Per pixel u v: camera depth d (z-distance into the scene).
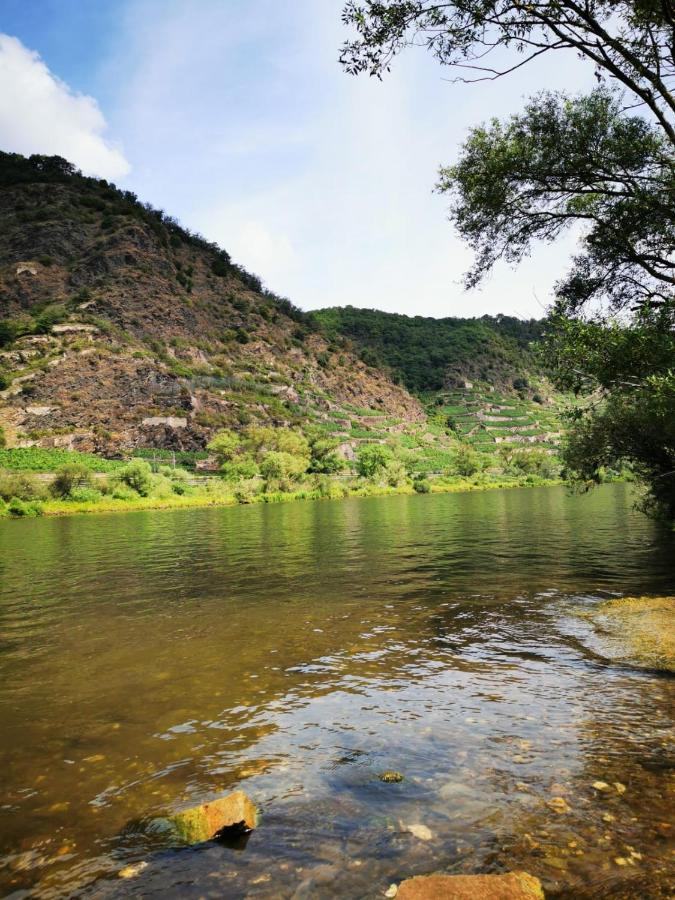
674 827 3.72
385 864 3.43
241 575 16.56
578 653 8.02
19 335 124.56
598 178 11.77
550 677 7.07
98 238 174.00
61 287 154.38
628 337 12.23
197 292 185.00
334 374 178.25
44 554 23.59
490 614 10.72
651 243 12.28
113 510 59.47
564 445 23.27
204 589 14.41
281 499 73.06
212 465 105.31
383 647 8.77
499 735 5.35
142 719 6.17
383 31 8.85
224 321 175.75
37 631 10.52
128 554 22.78
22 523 44.75
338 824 3.90
